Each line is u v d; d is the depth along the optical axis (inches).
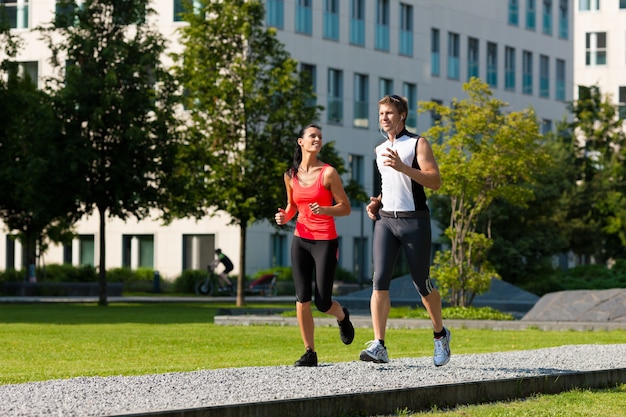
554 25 3447.3
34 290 2206.0
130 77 1822.1
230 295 2427.4
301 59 2662.4
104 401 372.8
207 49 1845.5
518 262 2143.2
